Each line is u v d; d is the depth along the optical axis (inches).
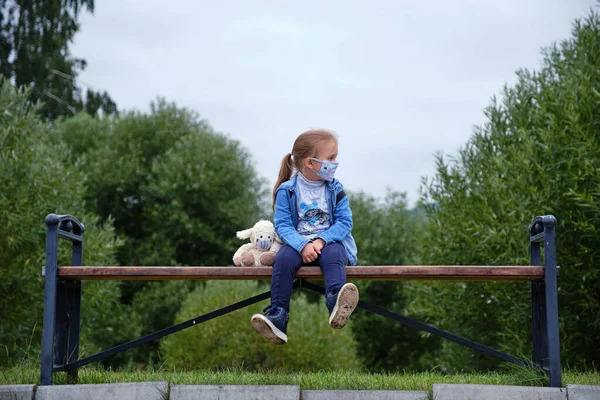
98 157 828.6
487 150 417.4
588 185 342.0
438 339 678.5
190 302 585.3
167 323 729.6
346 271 153.5
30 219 414.9
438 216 424.5
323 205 166.1
